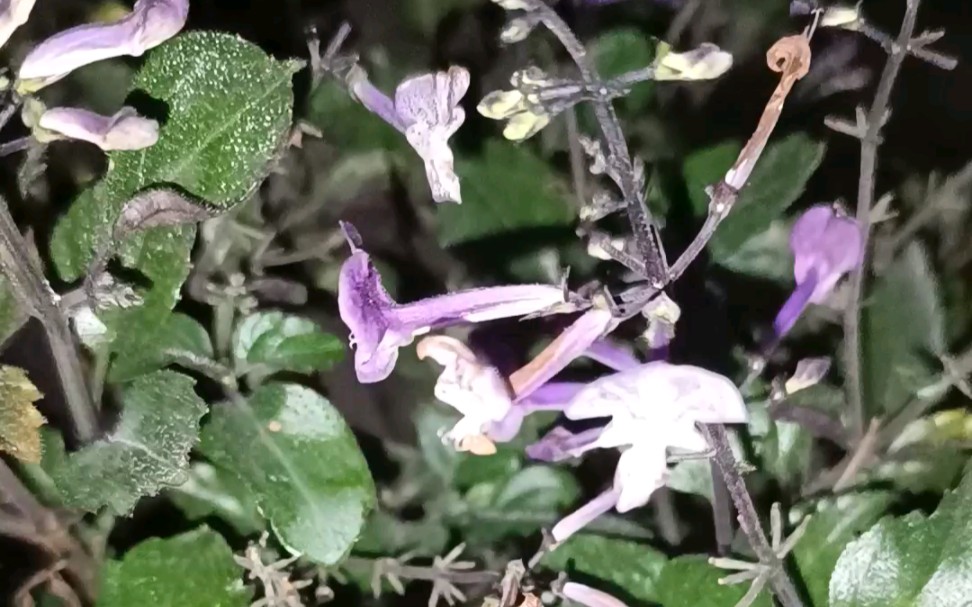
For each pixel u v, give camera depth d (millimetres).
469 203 284
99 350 264
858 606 257
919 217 286
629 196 228
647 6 297
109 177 257
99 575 271
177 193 252
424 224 293
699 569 263
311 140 289
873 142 255
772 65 227
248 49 255
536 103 228
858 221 258
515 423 252
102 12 265
